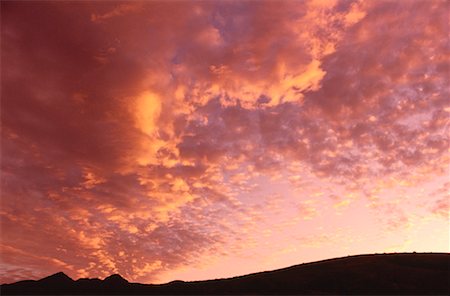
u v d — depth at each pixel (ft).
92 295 245.45
